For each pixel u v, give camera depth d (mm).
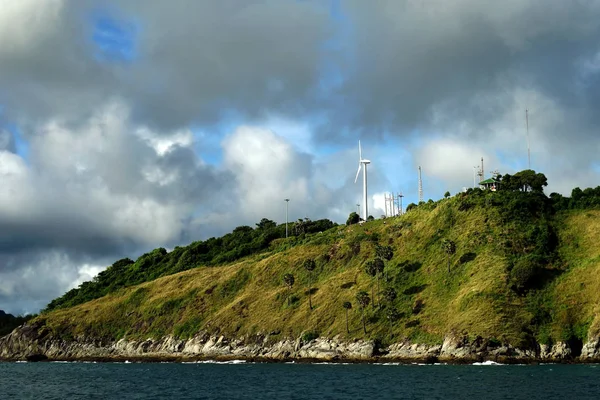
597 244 155125
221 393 86812
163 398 82812
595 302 133000
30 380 116562
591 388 80750
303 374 113938
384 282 166250
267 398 79500
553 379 92500
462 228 173625
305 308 169750
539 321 133125
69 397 87000
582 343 127500
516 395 75062
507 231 164875
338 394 81312
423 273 164000
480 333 129875
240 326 174250
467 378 96562
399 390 83375
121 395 87875
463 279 152875
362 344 145875
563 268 149625
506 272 146625
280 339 162125
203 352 171875
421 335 141000
